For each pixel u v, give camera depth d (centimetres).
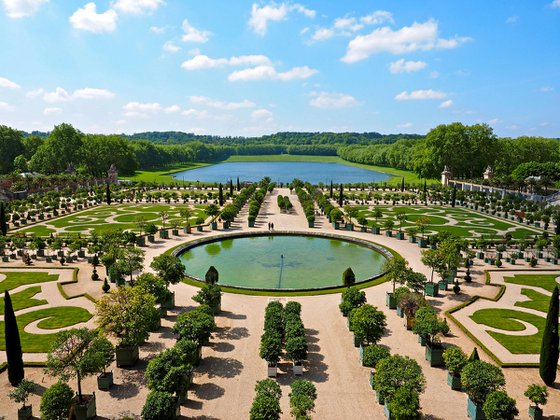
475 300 4869
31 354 3481
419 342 3766
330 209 10031
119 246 6172
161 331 3956
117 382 3084
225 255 6919
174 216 10181
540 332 4038
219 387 3027
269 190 15225
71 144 18575
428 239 7406
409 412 2361
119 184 16625
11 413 2731
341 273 6003
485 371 2659
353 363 3416
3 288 5103
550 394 3016
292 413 2375
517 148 18775
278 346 3209
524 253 7150
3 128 18988
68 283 5291
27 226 8831
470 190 14675
